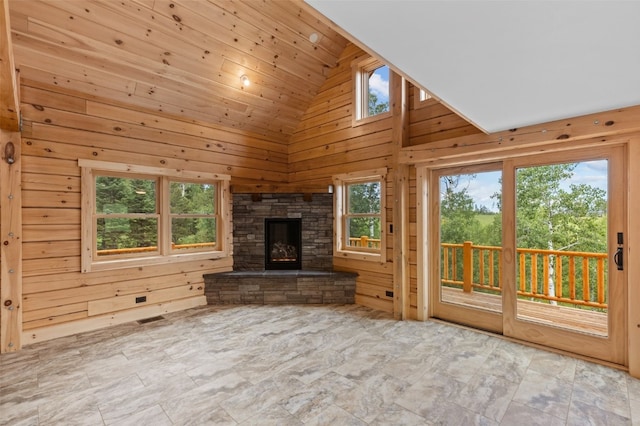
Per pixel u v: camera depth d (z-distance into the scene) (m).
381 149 4.16
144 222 3.97
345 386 2.30
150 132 3.93
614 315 2.58
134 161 3.79
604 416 1.94
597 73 1.73
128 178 3.86
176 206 4.27
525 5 1.13
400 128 3.79
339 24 1.31
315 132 5.04
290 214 4.74
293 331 3.38
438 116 3.61
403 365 2.61
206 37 3.54
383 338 3.19
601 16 1.18
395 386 2.29
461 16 1.22
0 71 1.80
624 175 2.54
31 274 3.12
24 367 2.60
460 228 3.58
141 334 3.32
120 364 2.64
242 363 2.66
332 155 4.79
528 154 2.95
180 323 3.64
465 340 3.12
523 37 1.36
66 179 3.32
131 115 3.78
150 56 3.43
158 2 3.05
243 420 1.92
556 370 2.51
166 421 1.91
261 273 4.49
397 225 3.83
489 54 1.53
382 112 4.22
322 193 4.73
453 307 3.62
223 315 3.92
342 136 4.65
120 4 2.93
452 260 3.65
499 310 3.30
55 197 3.26
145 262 3.86
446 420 1.91
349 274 4.38
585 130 2.50
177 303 4.13
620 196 2.55
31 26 2.79
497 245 3.29
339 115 4.70
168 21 3.23
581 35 1.33
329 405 2.07
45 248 3.20
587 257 2.78
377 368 2.56
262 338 3.19
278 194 4.74
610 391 2.21
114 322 3.61
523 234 3.12
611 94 2.06
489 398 2.14
